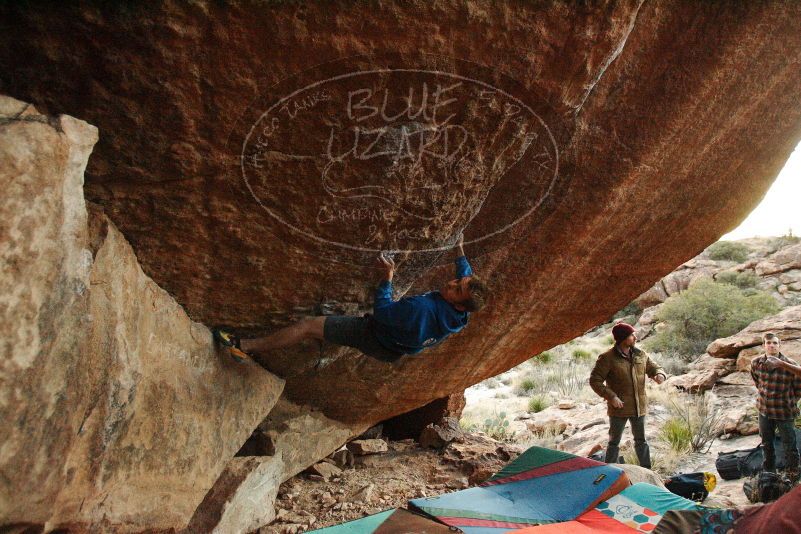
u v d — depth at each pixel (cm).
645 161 324
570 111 220
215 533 327
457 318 291
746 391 880
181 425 269
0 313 138
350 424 514
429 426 634
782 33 283
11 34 145
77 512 198
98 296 192
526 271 390
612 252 418
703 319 1532
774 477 490
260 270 260
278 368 364
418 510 394
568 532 353
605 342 1881
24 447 152
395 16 167
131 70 160
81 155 157
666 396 899
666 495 382
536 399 1071
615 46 199
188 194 206
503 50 186
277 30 161
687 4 256
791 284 1970
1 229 136
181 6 148
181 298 262
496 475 455
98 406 191
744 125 349
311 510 441
